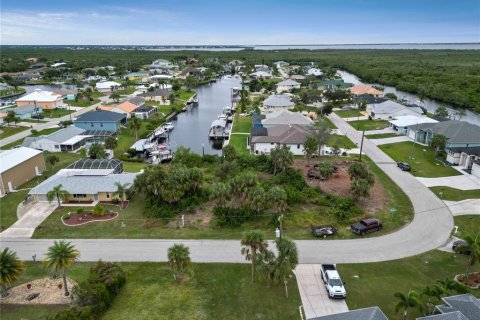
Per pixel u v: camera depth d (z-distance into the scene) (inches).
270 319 1401.3
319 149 3398.1
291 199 2342.5
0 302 1502.2
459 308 1266.0
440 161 3211.1
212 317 1412.4
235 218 2148.1
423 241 1940.2
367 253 1833.2
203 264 1749.5
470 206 2343.8
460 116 5162.4
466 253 1754.4
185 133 4618.6
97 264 1631.4
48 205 2396.7
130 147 3722.9
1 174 2551.7
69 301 1502.2
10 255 1518.2
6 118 4478.3
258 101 6033.5
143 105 5502.0
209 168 3097.9
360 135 4109.3
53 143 3619.6
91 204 2411.4
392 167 3090.6
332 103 5866.1
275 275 1493.6
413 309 1433.3
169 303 1487.5
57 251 1491.1
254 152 3508.9
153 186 2255.2
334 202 2358.5
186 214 2258.9
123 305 1473.9
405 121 4227.4
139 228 2102.6
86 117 4308.6
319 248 1878.7
